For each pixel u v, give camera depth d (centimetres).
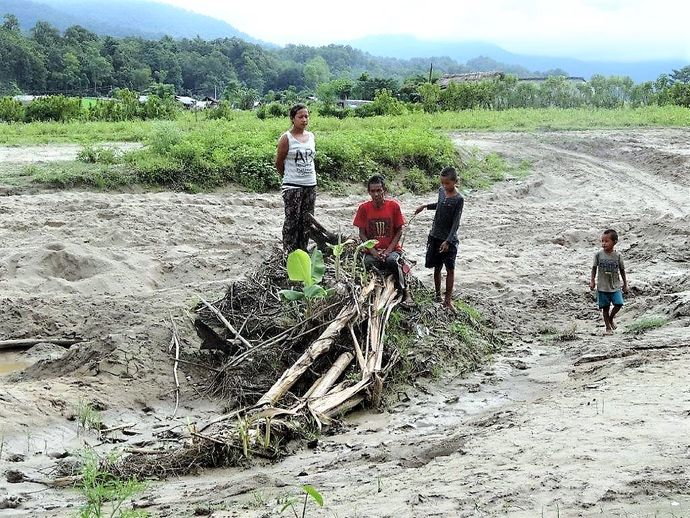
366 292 862
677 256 1402
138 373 816
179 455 621
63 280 1139
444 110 4650
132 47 11394
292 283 888
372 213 932
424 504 454
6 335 983
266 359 802
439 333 924
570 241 1588
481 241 1574
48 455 645
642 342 905
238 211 1633
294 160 941
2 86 8700
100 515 478
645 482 445
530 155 2600
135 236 1362
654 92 4900
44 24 10669
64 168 1794
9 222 1388
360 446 648
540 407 657
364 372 768
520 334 1029
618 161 2578
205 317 866
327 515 456
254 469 613
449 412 745
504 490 457
